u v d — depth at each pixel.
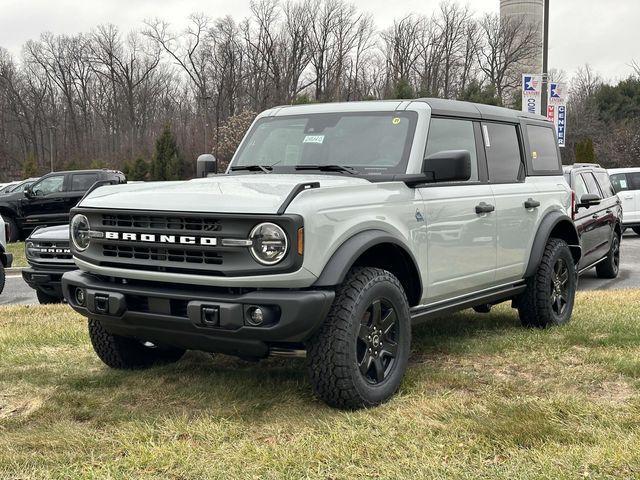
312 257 3.96
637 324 6.41
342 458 3.51
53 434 3.90
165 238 4.13
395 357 4.55
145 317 4.23
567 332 6.14
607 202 11.44
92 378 5.02
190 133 58.41
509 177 6.12
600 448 3.54
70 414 4.27
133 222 4.29
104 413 4.27
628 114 52.38
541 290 6.30
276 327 3.91
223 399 4.51
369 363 4.36
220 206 4.01
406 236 4.68
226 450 3.65
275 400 4.45
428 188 5.02
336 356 4.12
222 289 4.09
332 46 64.94
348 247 4.16
